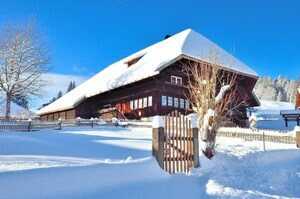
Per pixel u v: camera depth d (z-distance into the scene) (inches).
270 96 5526.6
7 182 178.5
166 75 1163.3
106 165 235.9
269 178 369.1
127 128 954.1
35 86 1343.5
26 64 1302.9
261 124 1748.3
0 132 757.9
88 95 1396.4
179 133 336.2
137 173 258.1
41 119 1808.6
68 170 208.5
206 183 299.9
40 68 1338.6
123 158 370.6
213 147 410.0
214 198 262.8
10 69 1258.0
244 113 1309.1
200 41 1296.8
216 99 440.8
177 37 1379.2
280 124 1728.6
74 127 952.9
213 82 453.4
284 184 350.3
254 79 1321.4
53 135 670.5
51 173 199.0
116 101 1363.2
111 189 226.8
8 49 1264.8
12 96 1298.0
